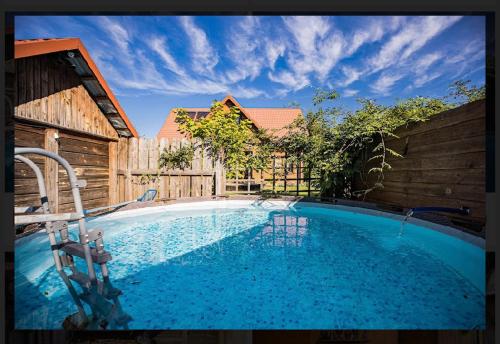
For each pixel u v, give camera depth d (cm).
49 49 450
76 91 589
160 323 185
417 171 535
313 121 823
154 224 590
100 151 692
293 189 890
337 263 338
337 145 741
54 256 242
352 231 524
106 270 233
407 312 203
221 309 211
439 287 258
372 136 683
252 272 307
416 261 346
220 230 538
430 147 497
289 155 882
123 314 200
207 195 820
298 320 192
